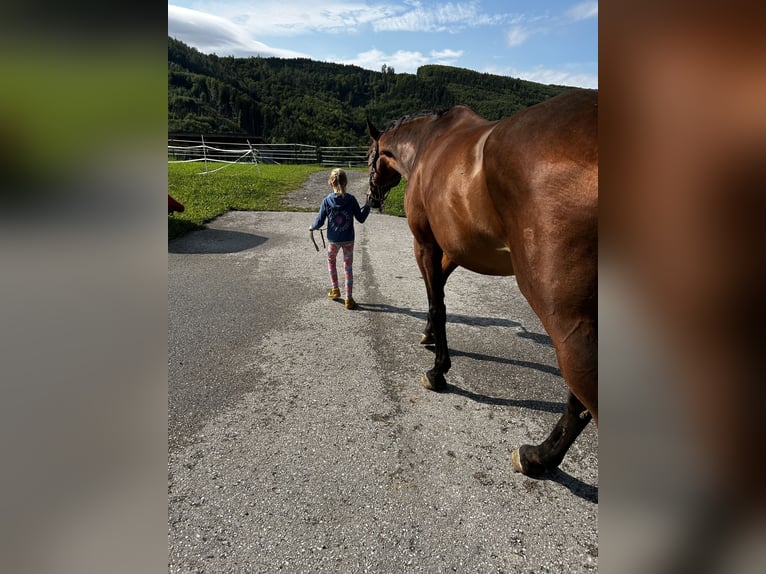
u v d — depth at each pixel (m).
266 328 3.82
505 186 1.60
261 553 1.74
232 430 2.47
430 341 3.50
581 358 1.45
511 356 3.40
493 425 2.55
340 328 3.85
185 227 7.38
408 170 3.20
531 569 1.70
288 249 6.42
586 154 1.34
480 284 5.16
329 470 2.18
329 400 2.77
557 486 2.11
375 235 7.47
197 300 4.45
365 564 1.70
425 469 2.20
